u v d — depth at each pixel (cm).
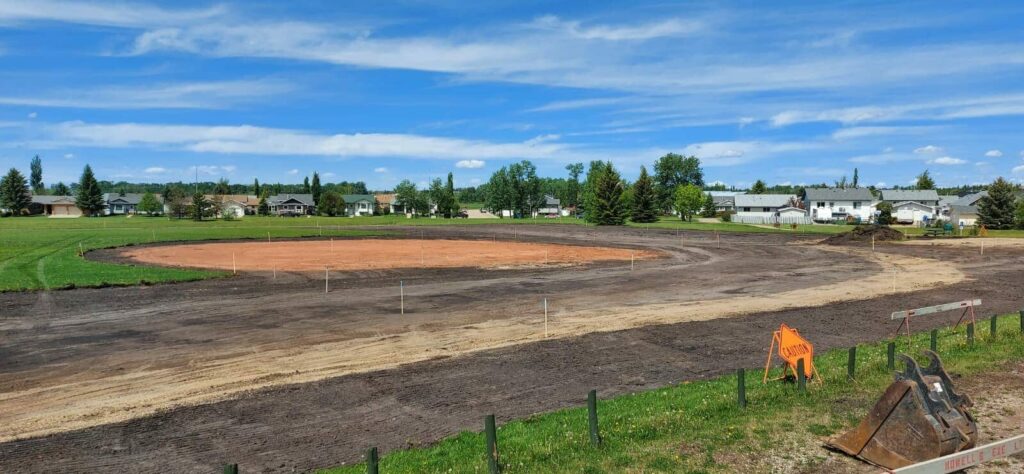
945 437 826
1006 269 3656
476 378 1462
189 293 2688
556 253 4853
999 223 7725
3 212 13062
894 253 4712
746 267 3859
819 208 12900
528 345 1777
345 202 15638
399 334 1923
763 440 984
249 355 1666
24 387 1390
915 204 12344
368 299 2566
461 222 10644
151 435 1111
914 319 2153
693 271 3631
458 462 948
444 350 1723
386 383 1419
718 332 1955
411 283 3062
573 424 1105
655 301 2553
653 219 10506
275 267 3728
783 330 1337
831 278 3312
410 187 14850
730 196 16200
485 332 1955
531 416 1189
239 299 2545
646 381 1454
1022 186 10075
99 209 13588
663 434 1023
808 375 1306
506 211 17050
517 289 2870
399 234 7050
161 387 1389
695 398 1232
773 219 11538
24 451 1041
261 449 1053
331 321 2116
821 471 871
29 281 2916
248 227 8331
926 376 902
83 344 1783
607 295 2708
